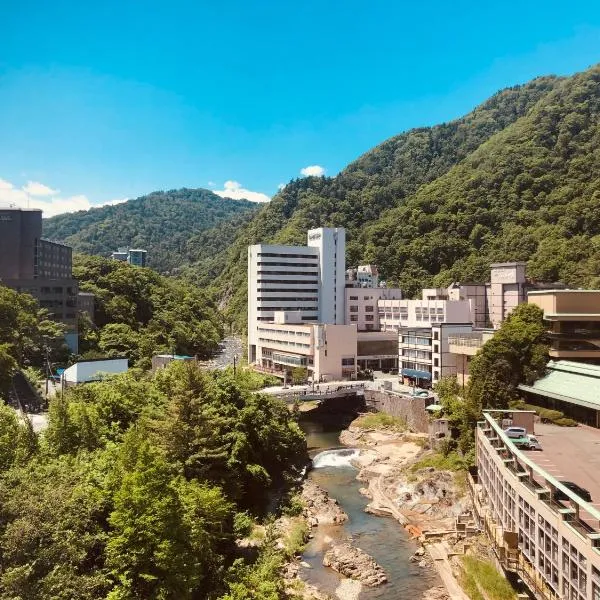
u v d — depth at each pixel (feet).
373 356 481.87
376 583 170.50
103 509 138.41
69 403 218.38
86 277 645.92
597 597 104.63
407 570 180.04
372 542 201.26
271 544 184.75
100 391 247.50
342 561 182.29
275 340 529.45
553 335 263.90
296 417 336.90
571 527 116.06
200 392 220.43
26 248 534.37
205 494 160.97
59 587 109.60
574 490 145.69
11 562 111.65
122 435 195.31
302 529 207.10
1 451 158.71
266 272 585.22
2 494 121.29
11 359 305.32
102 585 122.21
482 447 202.39
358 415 385.50
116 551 127.44
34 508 118.52
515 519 151.23
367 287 624.18
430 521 215.10
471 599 155.43
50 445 181.47
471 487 216.54
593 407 211.82
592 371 233.55
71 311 507.30
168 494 137.49
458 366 334.85
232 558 176.04
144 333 580.30
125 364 386.32
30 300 429.38
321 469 288.30
